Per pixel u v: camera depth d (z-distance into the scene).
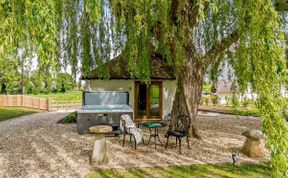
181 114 8.91
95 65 8.95
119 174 5.34
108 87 13.59
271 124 3.23
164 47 7.39
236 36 6.59
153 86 14.06
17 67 3.99
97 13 3.46
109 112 10.32
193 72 8.70
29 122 13.59
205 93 20.86
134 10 6.06
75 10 7.74
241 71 4.75
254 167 5.81
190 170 5.61
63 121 13.20
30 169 5.68
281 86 3.37
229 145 7.90
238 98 6.54
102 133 6.61
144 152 7.12
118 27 6.74
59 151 7.22
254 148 6.71
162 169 5.66
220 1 6.57
